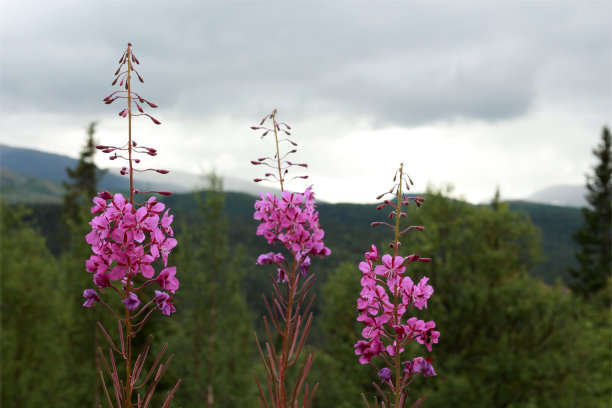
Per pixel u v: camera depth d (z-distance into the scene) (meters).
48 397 17.98
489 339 15.00
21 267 18.56
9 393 17.61
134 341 14.79
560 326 14.98
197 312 14.31
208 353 14.09
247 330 14.79
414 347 10.88
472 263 15.96
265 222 3.15
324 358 18.58
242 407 14.06
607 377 18.19
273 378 3.10
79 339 17.09
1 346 17.66
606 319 21.92
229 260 14.60
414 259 2.87
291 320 3.14
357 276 17.19
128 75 2.58
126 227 2.55
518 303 14.48
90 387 16.88
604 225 47.44
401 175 2.88
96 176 45.66
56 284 19.53
